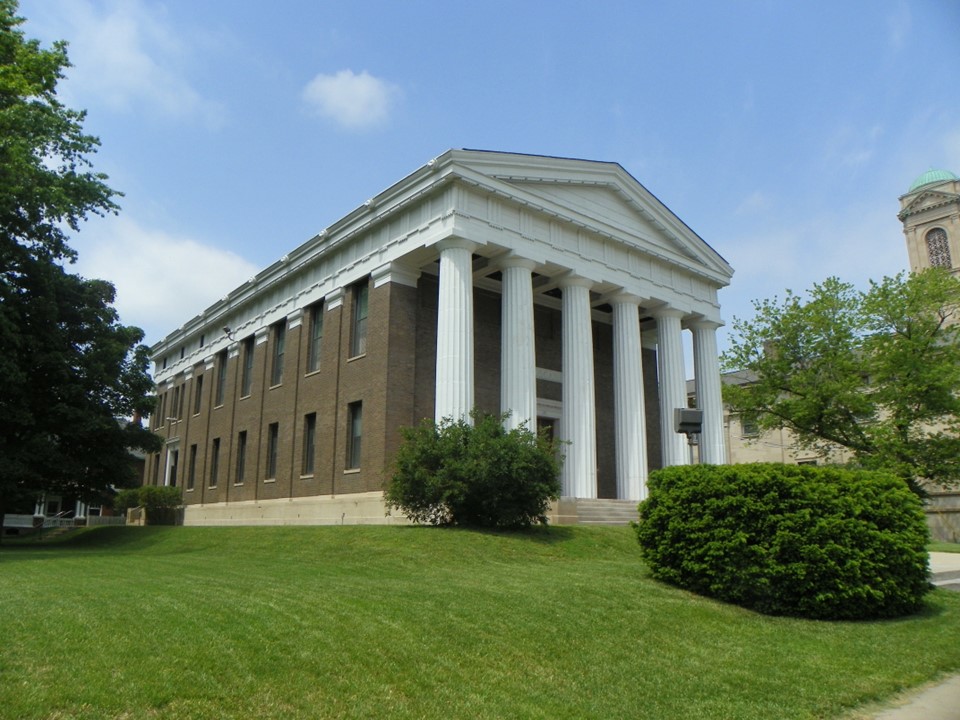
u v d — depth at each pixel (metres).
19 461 30.11
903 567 13.15
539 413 34.75
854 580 12.64
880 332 34.19
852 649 11.02
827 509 12.94
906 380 32.47
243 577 13.66
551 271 30.83
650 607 12.33
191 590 11.57
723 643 11.09
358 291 32.53
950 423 33.00
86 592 11.09
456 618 10.68
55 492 34.25
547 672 9.23
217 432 42.22
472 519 23.22
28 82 25.55
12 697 6.68
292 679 7.92
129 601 10.36
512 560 18.92
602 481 37.09
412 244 28.88
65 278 31.98
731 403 38.38
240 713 7.09
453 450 23.03
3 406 29.28
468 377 26.22
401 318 29.69
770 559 12.80
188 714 6.91
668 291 35.03
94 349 33.31
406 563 17.89
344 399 31.16
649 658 10.14
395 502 23.81
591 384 30.19
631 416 31.62
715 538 13.38
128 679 7.33
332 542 21.41
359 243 32.16
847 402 33.66
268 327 38.62
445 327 26.64
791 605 12.89
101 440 33.59
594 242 32.09
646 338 41.38
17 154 24.28
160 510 44.97
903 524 13.34
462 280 26.98
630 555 20.73
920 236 82.50
